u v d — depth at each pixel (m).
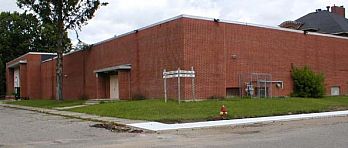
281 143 13.53
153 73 34.12
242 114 24.66
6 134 18.00
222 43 32.81
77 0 44.06
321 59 40.66
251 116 24.34
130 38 37.62
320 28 50.91
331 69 41.56
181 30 30.81
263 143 13.65
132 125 20.22
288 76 37.44
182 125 19.97
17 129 20.00
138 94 36.22
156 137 16.34
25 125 22.02
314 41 40.12
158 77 33.44
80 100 44.25
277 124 20.73
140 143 14.55
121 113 25.97
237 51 33.72
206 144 13.84
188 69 30.70
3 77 83.50
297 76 37.34
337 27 50.03
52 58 57.84
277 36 36.81
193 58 31.06
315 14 53.84
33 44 86.12
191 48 31.00
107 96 42.97
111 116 25.39
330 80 41.31
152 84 34.25
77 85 49.69
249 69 34.41
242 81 33.88
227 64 33.00
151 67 34.41
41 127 20.78
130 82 37.59
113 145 14.14
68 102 42.56
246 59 34.28
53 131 18.88
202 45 31.62
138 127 19.42
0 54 84.56
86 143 14.82
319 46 40.56
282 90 36.75
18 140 15.98
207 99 31.27
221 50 32.72
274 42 36.50
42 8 44.28
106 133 17.88
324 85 38.44
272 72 36.12
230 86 33.06
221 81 32.50
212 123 20.64
